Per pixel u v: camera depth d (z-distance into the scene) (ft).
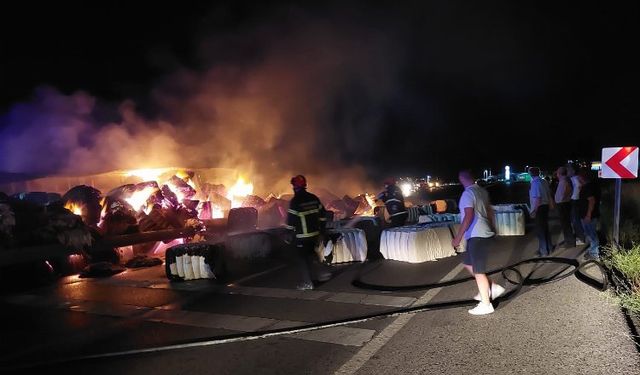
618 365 13.35
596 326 16.38
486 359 14.33
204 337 17.98
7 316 22.40
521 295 20.75
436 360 14.53
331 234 31.37
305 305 21.61
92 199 38.83
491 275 25.43
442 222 35.96
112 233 37.76
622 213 41.04
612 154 26.94
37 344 18.29
